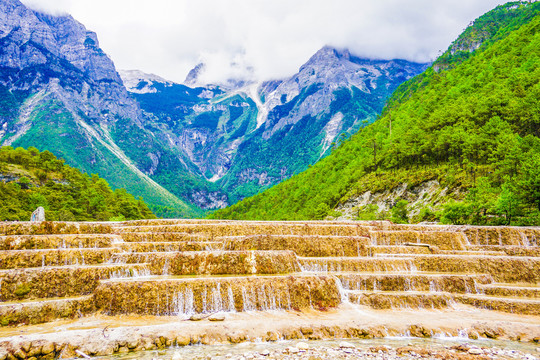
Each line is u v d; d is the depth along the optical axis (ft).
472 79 498.28
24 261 109.29
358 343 81.41
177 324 83.25
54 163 553.23
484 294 113.70
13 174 466.70
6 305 83.97
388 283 115.14
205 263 117.70
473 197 249.75
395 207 333.83
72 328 81.35
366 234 169.27
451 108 411.34
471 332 87.71
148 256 117.91
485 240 171.73
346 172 549.13
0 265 106.73
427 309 104.06
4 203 356.79
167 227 163.22
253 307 98.63
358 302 106.63
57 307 88.17
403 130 499.92
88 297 93.09
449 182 316.19
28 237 123.85
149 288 94.68
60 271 100.48
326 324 88.33
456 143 337.72
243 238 142.10
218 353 73.92
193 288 96.68
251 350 75.92
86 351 73.26
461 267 131.64
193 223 198.39
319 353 73.67
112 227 159.33
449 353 74.54
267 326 85.81
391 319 93.25
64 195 467.93
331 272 122.93
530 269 129.39
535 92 322.14
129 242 137.90
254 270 118.52
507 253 151.33
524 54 478.59
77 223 153.38
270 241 142.41
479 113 358.23
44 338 73.67
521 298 109.09
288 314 96.12
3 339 71.87
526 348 79.92
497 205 216.95
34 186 458.50
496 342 84.12
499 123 316.60
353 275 116.06
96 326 83.35
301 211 559.79
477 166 314.14
